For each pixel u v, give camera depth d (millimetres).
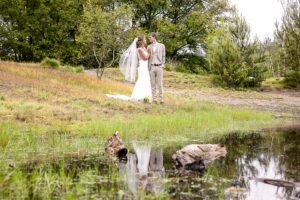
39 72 18297
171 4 44156
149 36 14906
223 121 11469
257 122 12047
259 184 4242
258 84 29156
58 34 39750
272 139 8156
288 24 32625
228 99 21109
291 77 31797
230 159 5750
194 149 5504
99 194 3797
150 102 14727
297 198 3699
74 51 38438
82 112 11523
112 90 17531
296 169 5043
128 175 4688
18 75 16859
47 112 10867
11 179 4371
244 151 6488
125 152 6254
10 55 41500
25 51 40312
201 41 43062
